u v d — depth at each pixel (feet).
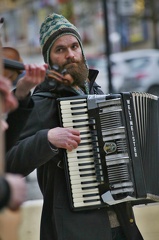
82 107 23.41
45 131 22.57
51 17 24.49
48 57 24.40
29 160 22.33
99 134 23.35
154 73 114.62
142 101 24.11
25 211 34.12
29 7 183.21
